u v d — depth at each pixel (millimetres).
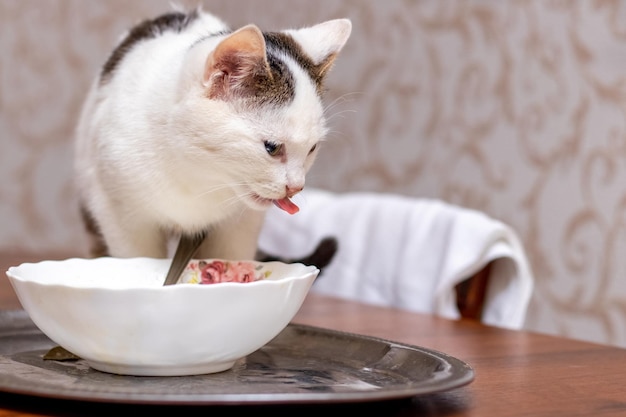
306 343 1077
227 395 727
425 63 2430
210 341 860
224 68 1178
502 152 2230
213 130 1188
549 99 2107
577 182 2049
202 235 1361
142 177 1250
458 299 1678
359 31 2621
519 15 2170
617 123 1955
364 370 957
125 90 1294
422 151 2451
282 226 1996
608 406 844
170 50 1321
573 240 2066
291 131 1205
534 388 919
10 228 2805
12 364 945
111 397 722
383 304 1770
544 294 2143
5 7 2721
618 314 1967
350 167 2676
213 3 3094
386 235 1805
